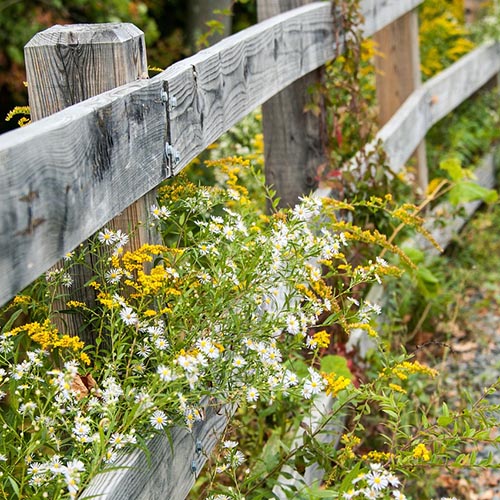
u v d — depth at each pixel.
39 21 8.83
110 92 2.47
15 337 2.74
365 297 5.22
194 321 2.74
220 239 2.76
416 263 5.74
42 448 2.65
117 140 2.39
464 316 6.74
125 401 2.54
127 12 9.09
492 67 9.88
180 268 2.72
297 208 2.98
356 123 5.16
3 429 2.45
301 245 2.91
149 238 2.79
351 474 2.67
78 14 9.27
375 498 2.62
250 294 2.76
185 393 2.68
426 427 3.13
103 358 2.59
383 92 7.25
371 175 5.16
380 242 3.94
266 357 2.72
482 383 5.77
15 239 1.87
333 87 4.95
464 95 8.63
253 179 5.18
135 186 2.53
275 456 3.38
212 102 3.19
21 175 1.90
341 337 4.75
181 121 2.87
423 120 7.19
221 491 3.07
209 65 3.15
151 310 2.64
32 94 2.65
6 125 9.28
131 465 2.43
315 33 4.59
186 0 9.62
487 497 4.63
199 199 2.98
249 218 3.12
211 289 2.72
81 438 2.33
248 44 3.60
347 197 4.91
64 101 2.64
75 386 2.51
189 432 2.79
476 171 8.80
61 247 2.07
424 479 4.54
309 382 2.74
